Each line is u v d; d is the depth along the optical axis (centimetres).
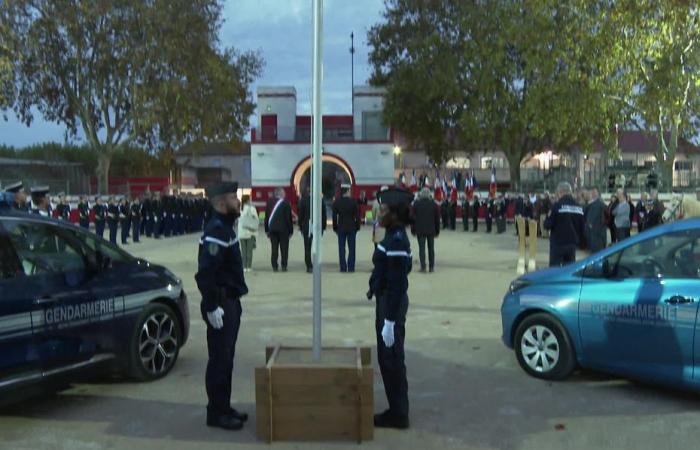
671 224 594
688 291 555
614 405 579
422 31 3703
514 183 3922
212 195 509
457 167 5862
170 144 3744
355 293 1156
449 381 650
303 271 1452
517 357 673
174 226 2748
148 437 506
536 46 2814
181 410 566
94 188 4844
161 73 3441
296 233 2620
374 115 3741
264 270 1470
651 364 576
